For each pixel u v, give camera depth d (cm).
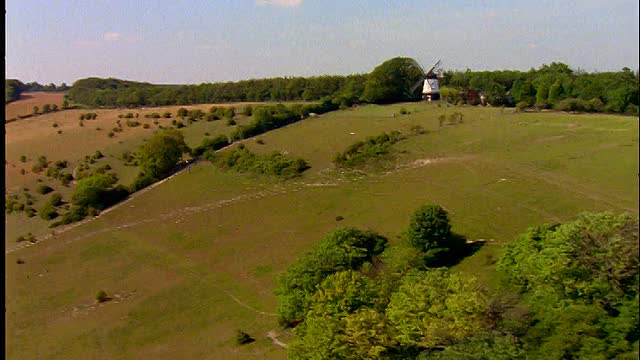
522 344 3125
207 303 6088
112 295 6750
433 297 3553
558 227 4116
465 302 3369
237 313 5709
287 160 9356
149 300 6425
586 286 3272
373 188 7838
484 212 6031
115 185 10131
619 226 3456
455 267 5050
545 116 9062
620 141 6812
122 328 5906
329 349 3641
